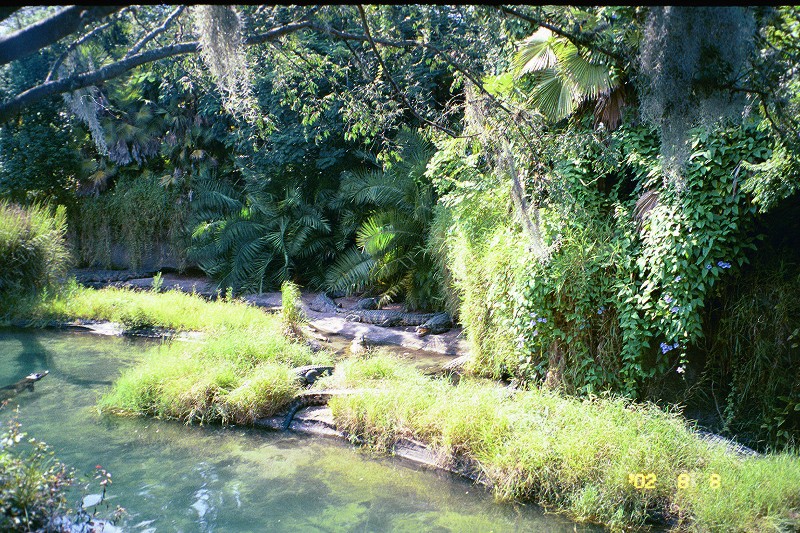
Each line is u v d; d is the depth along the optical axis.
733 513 4.26
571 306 6.76
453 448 5.59
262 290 15.02
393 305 12.83
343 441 6.22
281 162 14.79
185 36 5.55
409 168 12.42
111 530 4.35
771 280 6.05
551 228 6.80
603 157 6.69
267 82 13.50
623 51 4.13
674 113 3.83
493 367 8.01
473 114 5.38
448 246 9.62
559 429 5.44
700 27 3.42
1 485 3.92
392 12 5.64
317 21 5.29
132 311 10.75
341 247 14.52
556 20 4.25
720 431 5.95
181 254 17.22
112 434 6.26
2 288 11.77
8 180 16.66
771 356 5.95
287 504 4.88
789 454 5.04
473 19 5.07
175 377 7.16
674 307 6.09
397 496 5.06
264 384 6.82
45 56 12.70
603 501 4.69
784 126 4.51
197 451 5.93
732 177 5.86
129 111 17.58
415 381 6.94
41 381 7.94
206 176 16.77
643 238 6.55
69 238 17.81
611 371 6.63
